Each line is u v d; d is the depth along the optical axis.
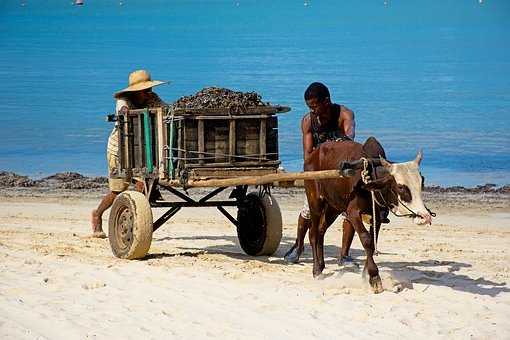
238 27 91.19
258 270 12.84
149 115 14.04
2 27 94.12
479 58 59.09
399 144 32.12
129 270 12.59
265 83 45.09
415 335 9.34
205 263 13.41
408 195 10.66
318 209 12.38
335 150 11.91
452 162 29.22
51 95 44.12
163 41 73.56
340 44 69.56
